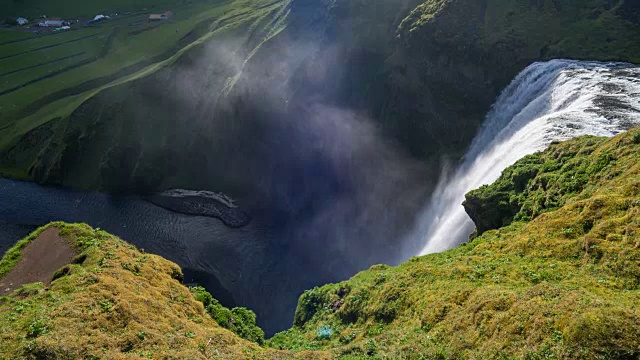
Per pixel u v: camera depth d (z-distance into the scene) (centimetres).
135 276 2691
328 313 3516
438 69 5888
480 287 2373
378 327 2748
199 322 2603
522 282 2286
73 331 2067
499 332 1883
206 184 7888
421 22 6031
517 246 2677
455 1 5844
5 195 7781
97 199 7681
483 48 5550
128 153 8075
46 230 3081
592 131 3650
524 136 4312
